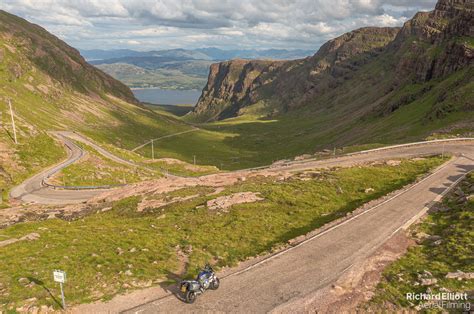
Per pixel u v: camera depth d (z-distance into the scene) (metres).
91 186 83.12
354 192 44.53
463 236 27.08
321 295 21.41
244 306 20.47
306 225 34.44
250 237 31.36
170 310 19.97
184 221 36.66
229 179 56.94
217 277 23.72
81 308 19.80
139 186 61.66
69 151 124.44
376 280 22.88
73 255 27.28
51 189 80.69
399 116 163.38
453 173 49.44
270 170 63.62
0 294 20.86
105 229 35.38
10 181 83.88
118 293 21.50
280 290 22.14
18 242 31.05
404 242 28.84
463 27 182.25
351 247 28.12
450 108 115.69
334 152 83.56
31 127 116.69
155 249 28.75
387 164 57.94
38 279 22.94
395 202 38.56
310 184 47.50
